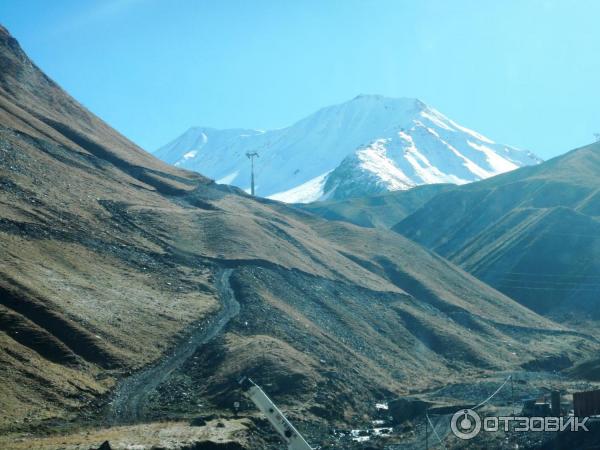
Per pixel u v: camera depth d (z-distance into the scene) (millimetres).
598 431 84625
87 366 101375
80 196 156500
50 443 76938
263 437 92938
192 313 126875
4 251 116938
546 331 186625
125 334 112000
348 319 148125
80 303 113562
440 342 154625
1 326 99938
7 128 168375
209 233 163500
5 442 76812
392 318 159250
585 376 138625
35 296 107688
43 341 100750
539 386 121750
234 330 125188
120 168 193125
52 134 186000
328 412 105250
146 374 106125
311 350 125875
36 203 140875
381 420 110750
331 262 176625
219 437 84625
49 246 128000
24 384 90812
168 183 194625
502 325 180500
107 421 90625
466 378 133625
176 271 142125
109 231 147250
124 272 133750
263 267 152875
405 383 130250
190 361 113375
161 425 90312
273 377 110188
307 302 147750
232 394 103875
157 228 157250
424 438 94500
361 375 124938
